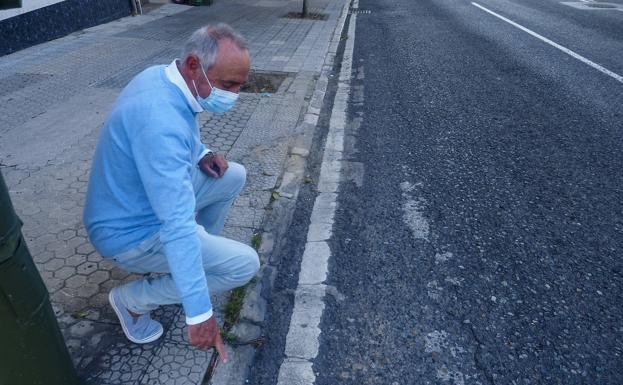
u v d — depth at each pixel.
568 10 12.66
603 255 3.04
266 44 7.98
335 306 2.59
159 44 7.45
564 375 2.23
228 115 4.90
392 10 12.32
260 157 4.08
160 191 1.61
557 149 4.48
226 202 2.56
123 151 1.73
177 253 1.62
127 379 2.04
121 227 1.85
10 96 5.03
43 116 4.56
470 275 2.84
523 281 2.80
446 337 2.41
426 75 6.71
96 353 2.15
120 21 8.99
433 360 2.28
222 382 2.09
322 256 2.98
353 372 2.21
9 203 1.37
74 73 5.85
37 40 7.03
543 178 3.95
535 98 5.82
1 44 6.35
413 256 2.99
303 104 5.35
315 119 5.04
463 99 5.76
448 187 3.79
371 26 10.20
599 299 2.69
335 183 3.83
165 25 8.87
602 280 2.83
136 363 2.12
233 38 1.74
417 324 2.48
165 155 1.61
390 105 5.56
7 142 4.02
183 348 2.21
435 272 2.86
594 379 2.21
